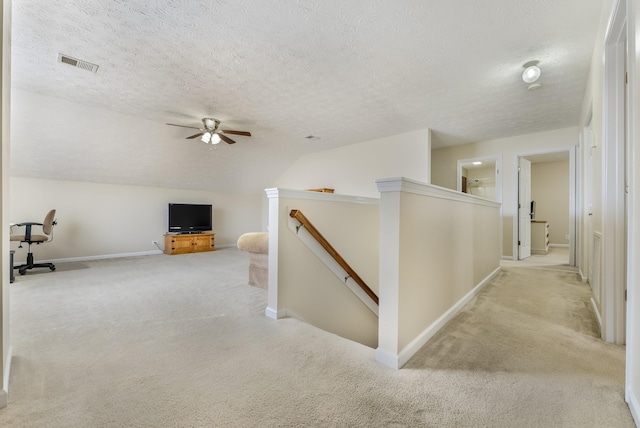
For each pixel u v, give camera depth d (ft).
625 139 6.14
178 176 20.68
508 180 17.71
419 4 6.78
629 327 4.21
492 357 5.65
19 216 15.81
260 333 6.81
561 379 4.88
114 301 9.36
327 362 5.47
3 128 4.56
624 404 4.22
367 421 3.91
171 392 4.54
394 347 5.34
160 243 21.08
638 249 3.94
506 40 8.10
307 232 8.71
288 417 3.99
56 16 7.15
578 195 15.37
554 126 15.62
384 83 10.77
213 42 8.29
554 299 9.40
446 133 17.06
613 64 6.34
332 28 7.67
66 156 15.56
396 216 5.43
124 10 6.97
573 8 6.85
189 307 8.77
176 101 12.53
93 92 11.58
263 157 21.94
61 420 3.92
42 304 9.02
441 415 4.03
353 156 19.85
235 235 25.61
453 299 8.05
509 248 17.70
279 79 10.51
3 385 4.30
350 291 10.41
